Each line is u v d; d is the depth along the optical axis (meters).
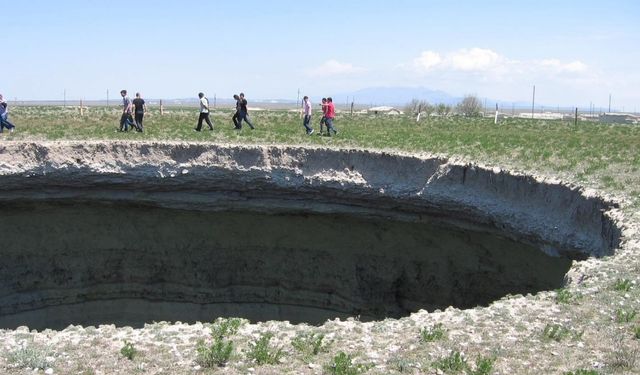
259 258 26.19
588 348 8.35
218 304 26.39
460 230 22.06
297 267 25.89
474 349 8.41
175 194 24.27
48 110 46.91
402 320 9.82
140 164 23.50
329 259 25.48
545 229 18.12
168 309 26.44
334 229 25.03
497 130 32.75
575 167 20.41
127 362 8.18
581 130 32.97
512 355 8.21
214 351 8.13
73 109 50.25
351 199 23.30
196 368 7.98
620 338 8.62
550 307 9.91
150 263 26.39
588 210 16.92
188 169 23.55
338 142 25.72
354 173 22.97
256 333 9.28
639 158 21.39
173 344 8.81
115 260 26.27
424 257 23.89
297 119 38.75
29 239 25.38
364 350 8.50
